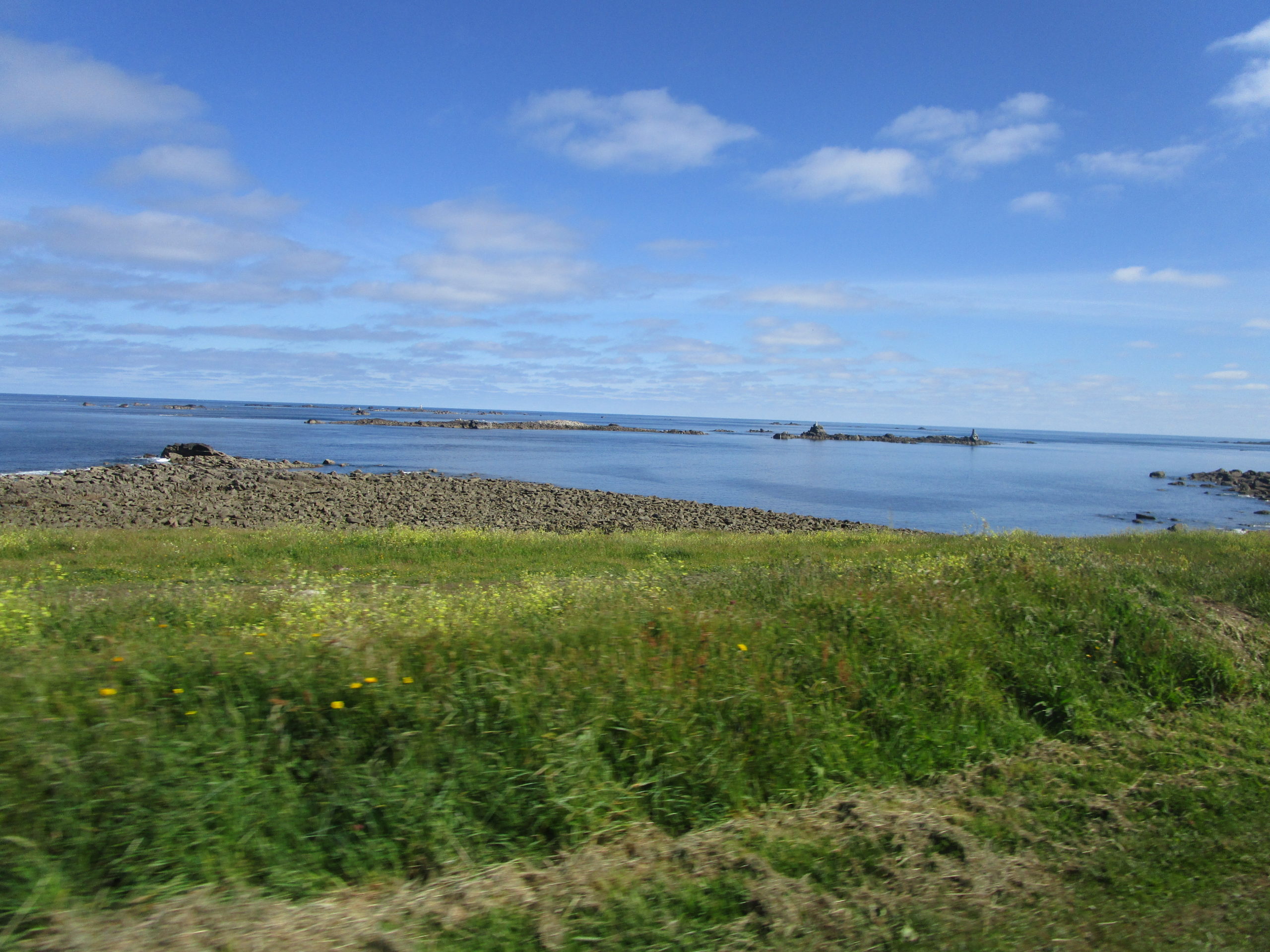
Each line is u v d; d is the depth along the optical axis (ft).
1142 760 15.62
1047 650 19.88
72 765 10.42
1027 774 14.85
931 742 15.44
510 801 11.84
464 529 57.72
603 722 13.46
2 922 8.82
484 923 9.73
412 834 11.00
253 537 50.26
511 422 529.45
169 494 87.61
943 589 23.06
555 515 88.28
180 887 9.78
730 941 9.77
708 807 12.77
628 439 417.08
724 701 14.71
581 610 19.99
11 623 17.56
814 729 14.82
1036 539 49.21
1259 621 24.89
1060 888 11.18
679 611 19.43
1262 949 9.84
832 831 12.48
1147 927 10.26
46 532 49.55
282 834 10.69
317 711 12.42
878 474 204.54
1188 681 19.65
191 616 20.17
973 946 9.84
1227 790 14.20
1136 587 25.14
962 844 12.07
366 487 104.06
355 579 38.14
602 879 10.79
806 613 20.58
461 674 13.92
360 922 9.52
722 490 147.74
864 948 9.75
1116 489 172.65
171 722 11.98
